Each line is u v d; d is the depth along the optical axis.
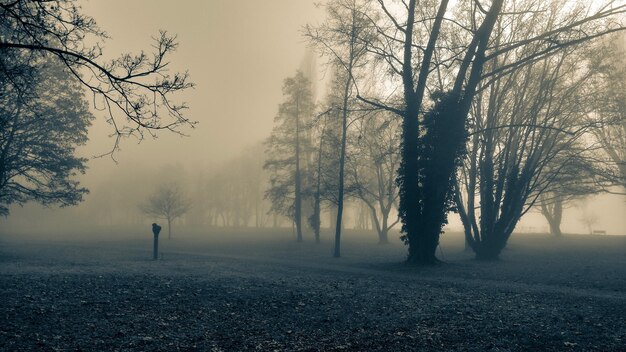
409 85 20.64
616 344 6.75
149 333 7.04
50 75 24.86
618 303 10.24
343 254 31.27
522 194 25.64
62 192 28.30
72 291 10.33
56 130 27.44
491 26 19.47
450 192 20.47
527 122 24.17
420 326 7.91
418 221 20.34
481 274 16.78
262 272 16.52
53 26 7.77
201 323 7.83
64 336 6.64
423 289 12.46
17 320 7.33
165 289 11.03
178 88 7.54
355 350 6.48
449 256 28.50
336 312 9.00
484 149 25.00
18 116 24.77
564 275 16.50
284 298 10.34
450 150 19.94
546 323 8.12
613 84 24.52
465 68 20.12
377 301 10.27
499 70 19.19
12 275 13.29
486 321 8.29
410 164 20.48
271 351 6.36
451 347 6.66
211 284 12.20
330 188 35.69
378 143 37.28
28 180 28.23
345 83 29.36
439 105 20.11
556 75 22.80
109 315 8.06
